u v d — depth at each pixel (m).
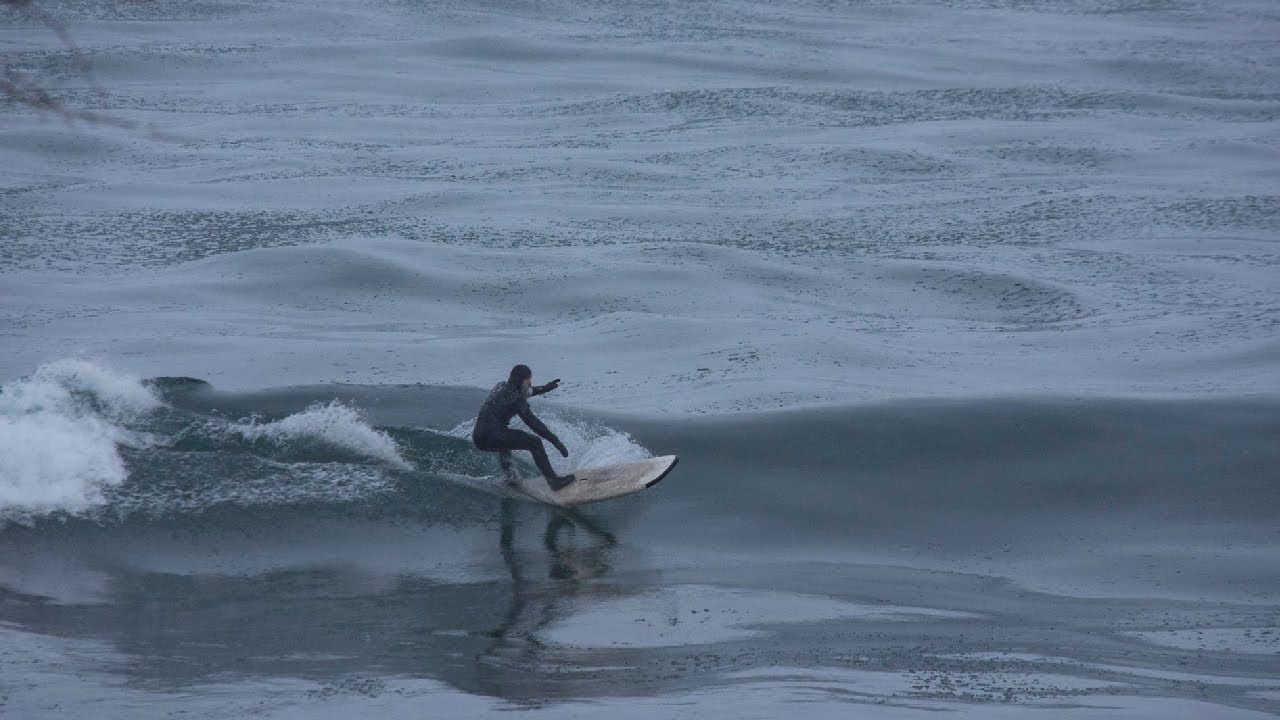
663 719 27.48
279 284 89.19
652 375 67.75
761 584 42.03
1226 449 53.97
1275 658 36.25
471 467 51.88
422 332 78.25
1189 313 81.19
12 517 44.12
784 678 31.81
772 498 50.22
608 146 146.50
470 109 171.12
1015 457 53.59
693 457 53.88
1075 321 80.38
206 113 164.88
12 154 136.62
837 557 45.31
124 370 68.56
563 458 54.19
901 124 159.88
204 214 111.75
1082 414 57.34
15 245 99.62
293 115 164.38
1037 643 36.84
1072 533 47.66
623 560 44.16
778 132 154.75
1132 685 32.66
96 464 47.81
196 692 29.39
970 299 87.19
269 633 35.56
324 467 50.28
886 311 84.31
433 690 29.98
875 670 33.12
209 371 68.62
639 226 108.56
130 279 90.62
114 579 40.31
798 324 79.00
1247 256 97.62
